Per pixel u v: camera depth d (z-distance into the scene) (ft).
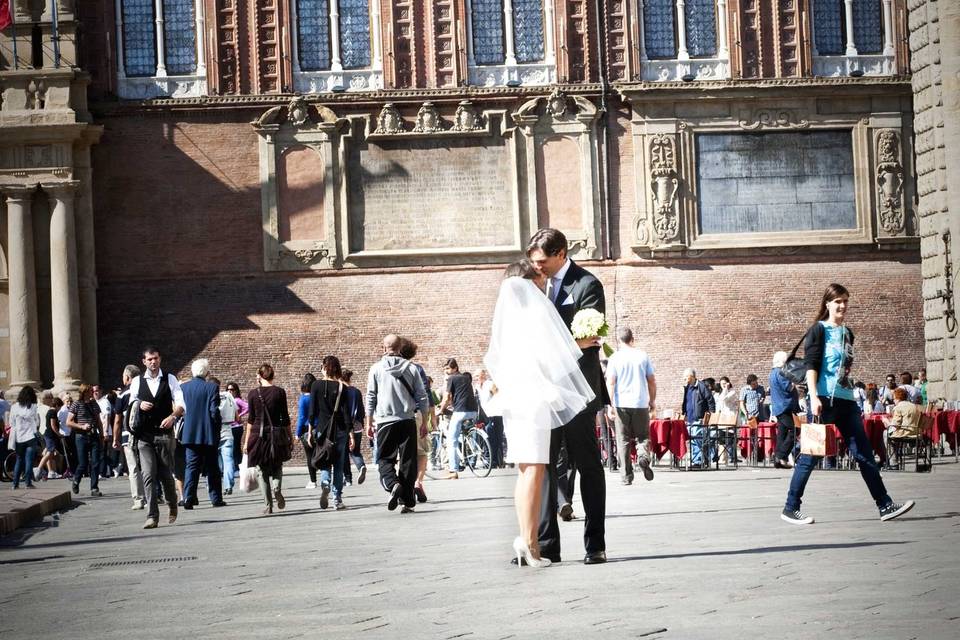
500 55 143.13
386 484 64.13
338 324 140.36
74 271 133.18
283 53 141.28
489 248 141.69
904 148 143.74
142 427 62.64
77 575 40.57
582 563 35.40
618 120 142.82
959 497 57.77
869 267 143.33
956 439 95.96
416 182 141.90
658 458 102.78
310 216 140.97
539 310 34.71
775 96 142.31
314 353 139.85
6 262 134.72
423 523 56.49
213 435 78.33
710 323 141.59
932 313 101.40
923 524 43.86
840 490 65.77
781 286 142.51
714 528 45.24
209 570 39.83
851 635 21.95
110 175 139.03
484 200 142.20
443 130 141.59
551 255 36.52
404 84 142.20
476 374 130.93
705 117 142.51
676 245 141.28
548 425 34.71
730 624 23.65
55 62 134.00
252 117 140.87
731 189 142.51
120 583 37.37
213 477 79.51
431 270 141.69
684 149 142.20
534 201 141.69
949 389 98.84
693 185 142.20
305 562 40.63
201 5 140.87
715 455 99.50
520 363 34.63
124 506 82.33
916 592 26.99
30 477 98.37
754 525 45.73
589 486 34.91
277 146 140.77
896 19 144.77
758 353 141.79
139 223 139.23
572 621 24.90
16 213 133.08
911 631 22.07
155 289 139.03
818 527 43.96
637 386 79.66
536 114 142.00
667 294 141.69
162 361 138.21
